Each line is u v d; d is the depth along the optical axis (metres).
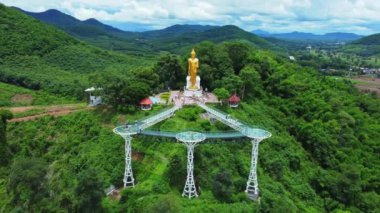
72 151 105.75
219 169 85.62
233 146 99.69
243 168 93.12
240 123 96.06
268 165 100.50
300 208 91.69
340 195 103.12
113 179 89.50
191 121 103.56
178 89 140.38
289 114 136.62
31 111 137.25
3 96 170.38
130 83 117.62
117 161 94.75
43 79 197.00
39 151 114.12
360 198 103.38
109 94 115.12
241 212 76.75
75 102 160.62
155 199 77.81
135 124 92.19
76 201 80.56
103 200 82.19
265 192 85.88
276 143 110.94
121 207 79.62
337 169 115.56
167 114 101.69
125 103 114.56
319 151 119.12
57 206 85.62
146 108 112.12
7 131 124.56
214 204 78.62
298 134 126.12
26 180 88.62
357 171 105.31
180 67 140.12
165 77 138.62
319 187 106.62
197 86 126.94
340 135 132.00
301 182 103.25
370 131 146.88
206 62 141.62
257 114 122.25
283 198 87.25
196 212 75.50
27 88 191.50
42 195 91.38
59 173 99.81
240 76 132.00
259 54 173.88
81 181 77.81
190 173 82.56
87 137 109.50
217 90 117.69
